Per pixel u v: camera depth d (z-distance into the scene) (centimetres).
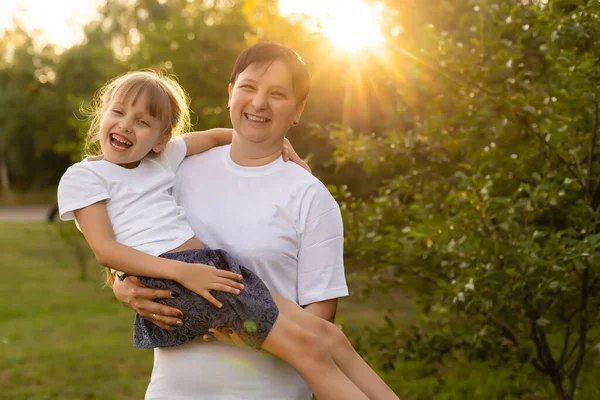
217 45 803
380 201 413
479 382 522
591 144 338
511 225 331
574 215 347
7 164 3697
